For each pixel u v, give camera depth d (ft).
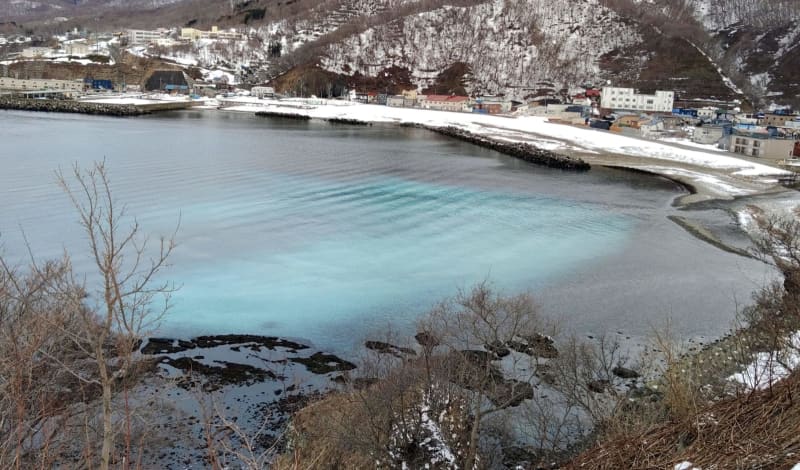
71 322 36.91
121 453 45.65
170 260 96.17
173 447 48.47
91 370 54.49
